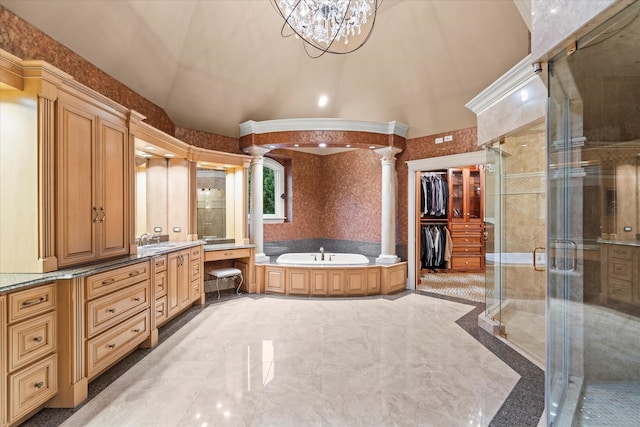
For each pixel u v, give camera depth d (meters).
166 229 4.36
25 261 2.09
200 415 2.00
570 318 1.92
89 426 1.90
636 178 1.96
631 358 1.95
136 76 3.62
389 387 2.34
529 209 3.64
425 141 5.19
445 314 4.04
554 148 1.88
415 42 4.33
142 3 3.05
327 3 3.02
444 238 6.77
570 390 1.90
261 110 5.20
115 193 2.80
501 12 3.56
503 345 3.10
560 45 1.64
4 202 2.10
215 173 5.12
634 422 1.78
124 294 2.65
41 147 2.09
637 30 1.46
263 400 2.16
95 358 2.31
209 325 3.63
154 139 3.54
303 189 6.35
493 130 3.46
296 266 4.93
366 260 5.49
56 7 2.47
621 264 1.97
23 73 2.06
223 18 3.83
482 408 2.09
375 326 3.60
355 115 5.48
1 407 1.73
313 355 2.86
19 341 1.83
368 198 5.89
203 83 4.38
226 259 5.02
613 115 1.88
